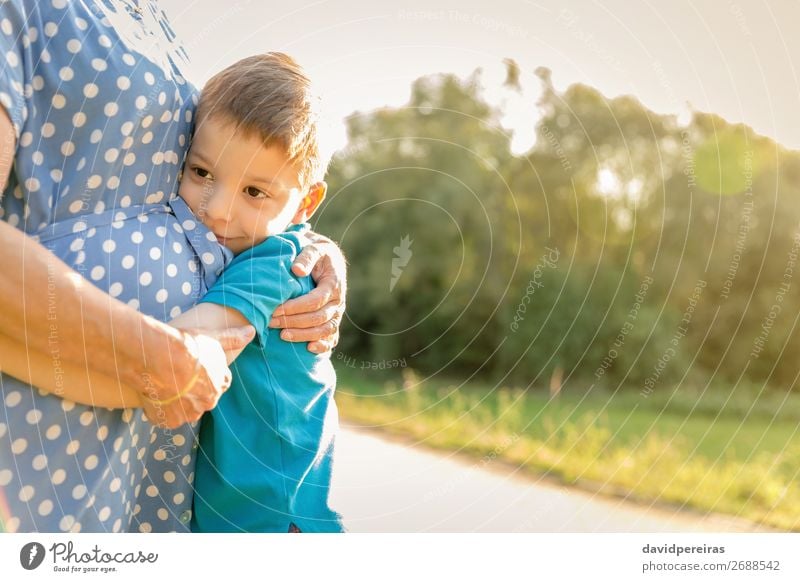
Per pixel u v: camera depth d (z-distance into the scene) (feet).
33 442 3.90
